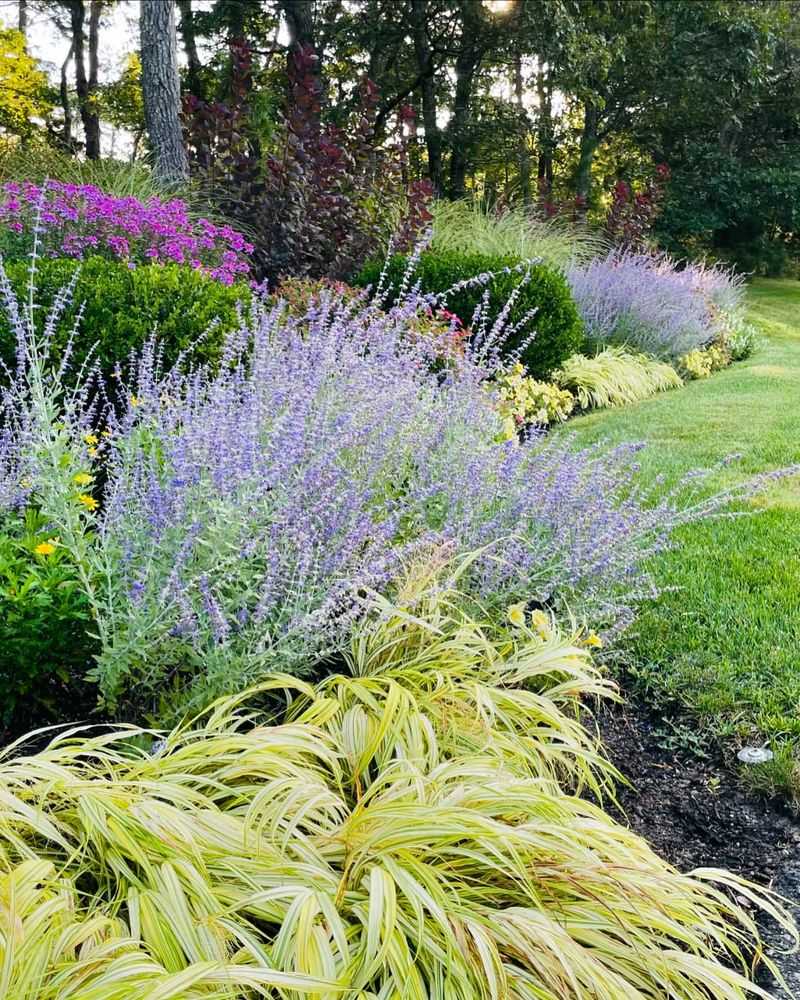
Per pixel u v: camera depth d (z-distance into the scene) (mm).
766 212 24125
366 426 3348
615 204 14523
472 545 3346
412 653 2854
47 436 2758
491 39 19953
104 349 4961
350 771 2262
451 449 3629
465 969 1638
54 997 1427
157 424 3115
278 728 2139
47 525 3035
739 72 21219
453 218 11375
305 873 1794
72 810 1935
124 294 5133
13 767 1934
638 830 2543
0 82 21797
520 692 2518
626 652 3416
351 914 1789
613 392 8891
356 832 1880
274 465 2719
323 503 2797
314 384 3242
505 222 11633
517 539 3293
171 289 5305
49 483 2613
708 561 4203
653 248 15047
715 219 22922
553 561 3469
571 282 10547
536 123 21203
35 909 1556
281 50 20703
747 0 22828
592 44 18812
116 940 1524
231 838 1849
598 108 21562
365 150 9781
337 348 3936
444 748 2363
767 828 2545
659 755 2898
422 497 3266
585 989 1682
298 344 3803
